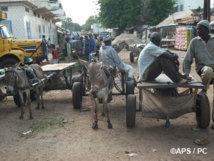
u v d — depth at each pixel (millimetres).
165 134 4840
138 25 38875
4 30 11766
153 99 4805
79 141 4617
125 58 18078
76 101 6422
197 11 19688
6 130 5305
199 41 4938
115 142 4531
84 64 5621
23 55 11680
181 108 4762
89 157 4004
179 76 4625
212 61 4895
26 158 4055
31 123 5672
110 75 5273
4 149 4410
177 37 22969
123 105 6945
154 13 37250
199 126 5047
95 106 5168
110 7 37406
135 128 5180
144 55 4930
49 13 26422
